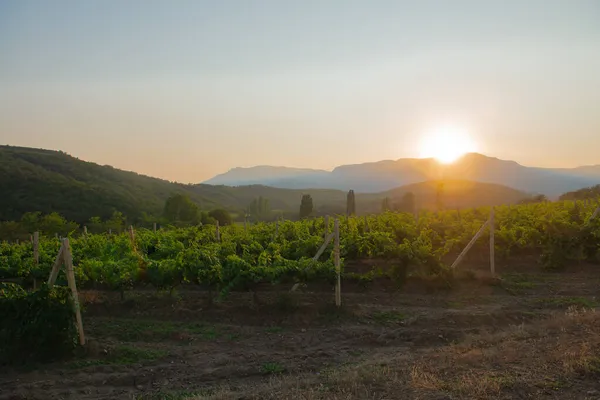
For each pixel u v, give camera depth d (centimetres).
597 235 1564
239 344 981
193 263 1234
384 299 1314
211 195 13975
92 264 1283
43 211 5859
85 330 1069
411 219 2284
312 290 1412
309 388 655
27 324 883
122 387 768
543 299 1245
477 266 1706
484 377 635
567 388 592
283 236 1981
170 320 1162
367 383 655
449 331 985
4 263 1480
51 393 742
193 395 694
